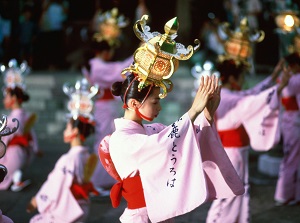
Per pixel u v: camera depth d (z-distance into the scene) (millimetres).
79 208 7402
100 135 10523
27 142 10086
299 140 9172
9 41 18281
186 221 8578
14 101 10000
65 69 18719
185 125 4906
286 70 7332
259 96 7293
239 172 7426
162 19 21031
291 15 8781
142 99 5051
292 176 9258
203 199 4844
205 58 17266
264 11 17266
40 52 18453
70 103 7773
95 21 17562
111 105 10539
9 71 10078
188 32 19141
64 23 18891
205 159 5320
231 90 7680
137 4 19938
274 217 8758
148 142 4934
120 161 5117
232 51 7934
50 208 7441
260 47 18109
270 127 7430
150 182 4992
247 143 7562
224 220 7383
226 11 17797
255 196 9750
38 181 10828
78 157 7508
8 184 10156
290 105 9188
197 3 19422
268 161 11031
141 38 4930
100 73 10359
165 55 4855
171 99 15320
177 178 4934
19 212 9148
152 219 4980
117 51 18719
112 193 5312
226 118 7406
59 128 14734
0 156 5180
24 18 18188
